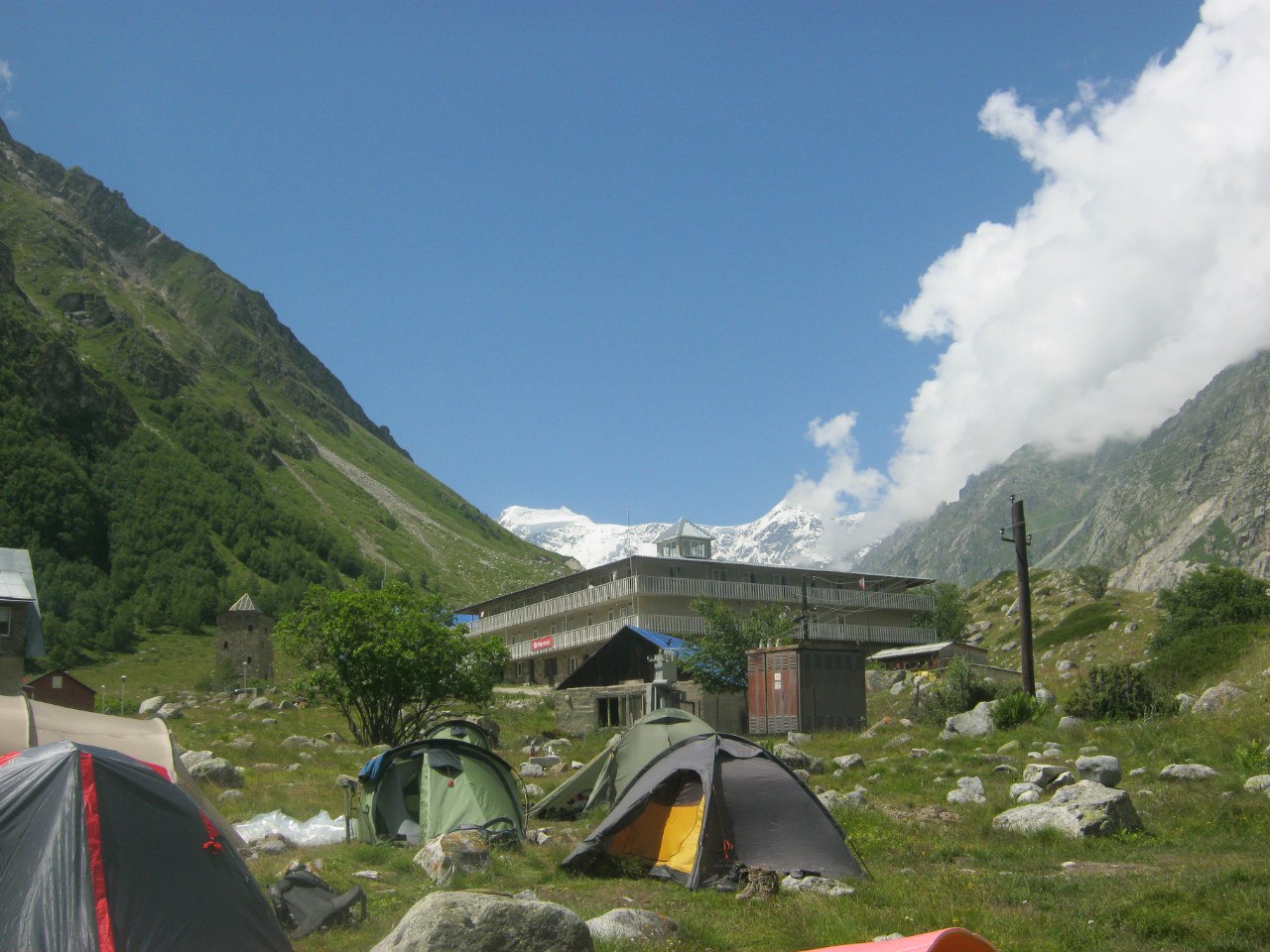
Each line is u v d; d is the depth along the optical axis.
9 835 8.74
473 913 8.59
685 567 81.06
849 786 23.02
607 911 11.56
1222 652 37.62
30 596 51.69
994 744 28.48
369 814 17.47
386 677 40.12
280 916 11.55
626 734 20.17
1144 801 18.48
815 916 11.35
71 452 188.38
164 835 9.27
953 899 12.05
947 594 88.00
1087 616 79.00
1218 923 10.37
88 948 8.23
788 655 41.19
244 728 43.31
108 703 76.56
